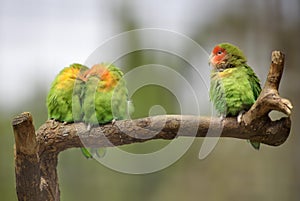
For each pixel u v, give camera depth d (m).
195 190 18.28
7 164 17.06
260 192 18.25
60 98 7.57
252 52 18.34
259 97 7.04
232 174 18.50
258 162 18.47
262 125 7.23
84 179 17.19
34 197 6.92
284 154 18.06
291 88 17.78
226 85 7.76
